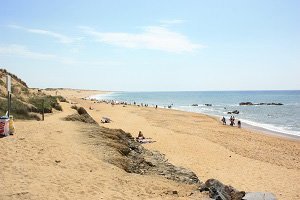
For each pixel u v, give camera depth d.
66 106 41.88
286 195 15.30
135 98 180.38
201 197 11.47
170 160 20.86
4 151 12.90
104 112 57.34
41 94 46.28
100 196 9.76
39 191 9.29
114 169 12.94
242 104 108.19
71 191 9.74
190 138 30.67
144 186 11.70
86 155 13.91
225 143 29.80
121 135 21.00
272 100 145.75
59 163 12.36
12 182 9.73
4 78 37.88
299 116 66.69
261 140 33.41
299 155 26.47
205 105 109.00
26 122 21.00
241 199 11.27
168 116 57.41
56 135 16.94
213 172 18.89
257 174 19.14
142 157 17.55
